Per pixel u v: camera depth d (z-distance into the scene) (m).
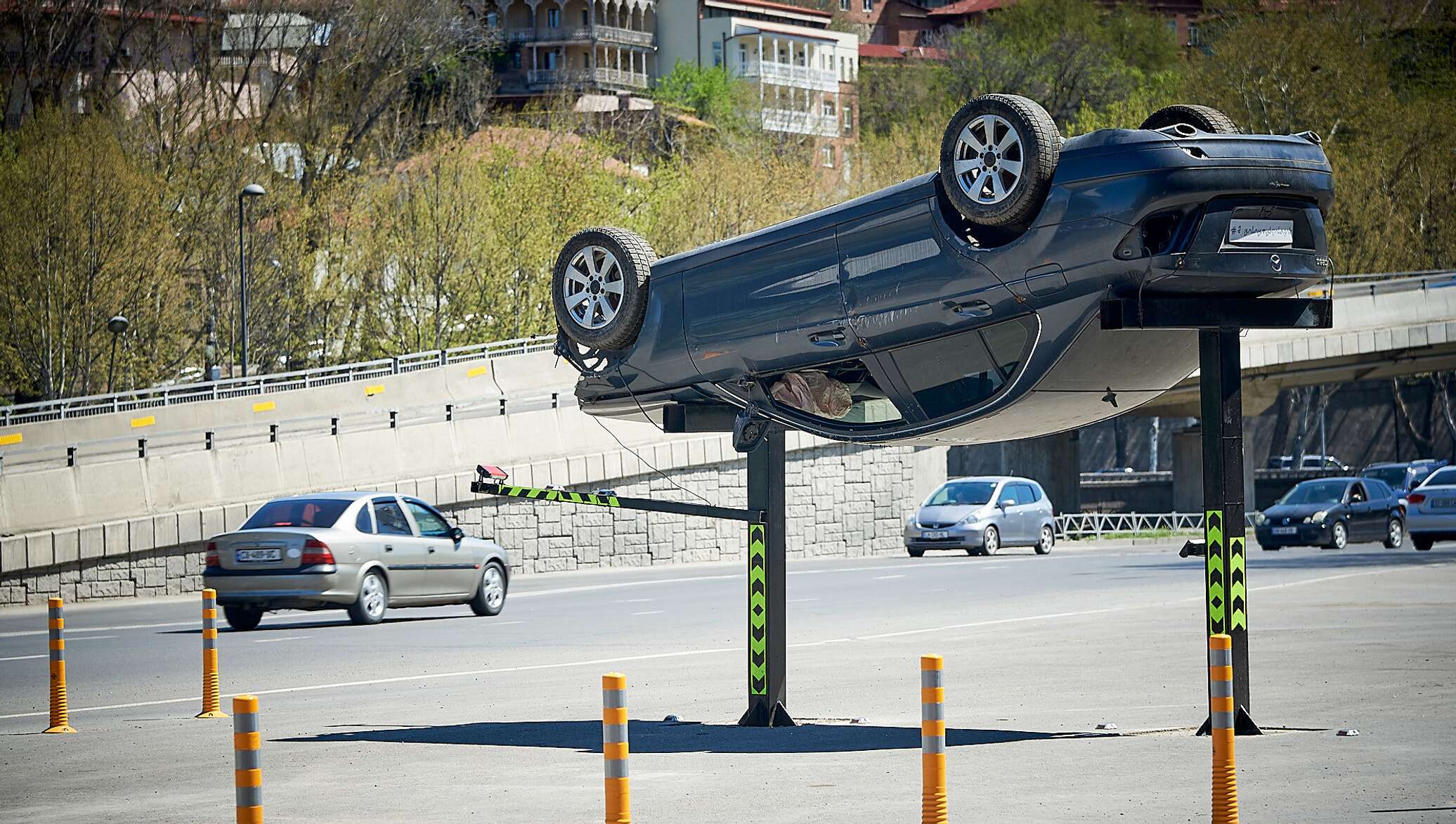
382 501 45.31
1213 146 19.62
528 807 17.72
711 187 143.00
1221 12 190.12
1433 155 157.75
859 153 184.75
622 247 24.11
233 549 43.19
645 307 24.16
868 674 30.22
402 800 18.28
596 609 49.81
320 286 122.38
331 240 120.56
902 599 50.28
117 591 62.75
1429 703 24.70
